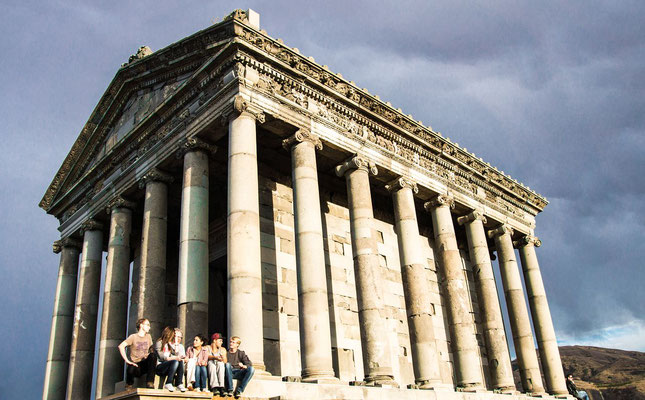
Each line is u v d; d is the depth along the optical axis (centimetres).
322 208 3008
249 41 2294
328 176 2967
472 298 3738
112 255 2747
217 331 2973
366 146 2709
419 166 3025
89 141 3275
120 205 2856
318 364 2006
